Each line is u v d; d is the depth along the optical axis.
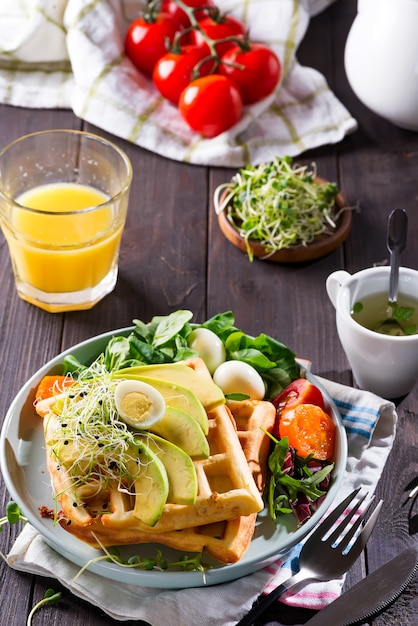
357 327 0.93
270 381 0.93
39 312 1.03
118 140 1.17
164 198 1.12
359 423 0.93
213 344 0.92
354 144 1.18
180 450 0.84
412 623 0.84
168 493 0.83
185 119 1.16
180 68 1.16
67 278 1.01
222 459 0.85
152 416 0.84
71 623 0.84
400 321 0.96
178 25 1.21
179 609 0.83
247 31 1.19
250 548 0.85
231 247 1.08
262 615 0.85
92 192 1.05
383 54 1.12
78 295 1.02
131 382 0.85
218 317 0.95
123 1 1.22
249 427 0.88
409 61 1.11
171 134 1.16
